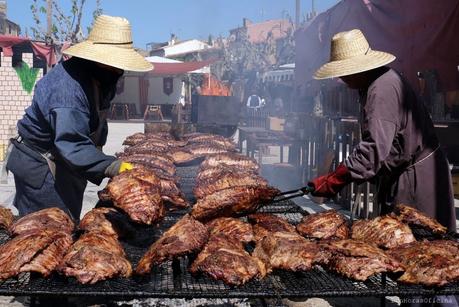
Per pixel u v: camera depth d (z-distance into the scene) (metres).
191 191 5.27
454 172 7.95
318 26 12.21
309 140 10.56
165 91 38.12
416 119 4.05
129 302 4.67
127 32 4.09
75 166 3.76
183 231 3.18
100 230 3.63
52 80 3.95
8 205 8.76
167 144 7.28
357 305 4.96
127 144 7.98
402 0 9.01
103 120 4.36
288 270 3.05
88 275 2.84
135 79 37.69
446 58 8.28
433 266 2.97
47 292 2.72
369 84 4.14
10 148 4.45
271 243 3.29
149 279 3.08
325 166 9.09
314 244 3.21
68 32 22.31
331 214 3.87
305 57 13.76
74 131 3.77
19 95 15.27
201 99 11.23
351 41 4.13
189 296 2.73
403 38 9.09
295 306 4.90
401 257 3.22
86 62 4.04
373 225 3.70
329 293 2.80
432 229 3.78
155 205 3.50
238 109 11.36
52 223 3.62
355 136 8.12
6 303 4.84
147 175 3.80
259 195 3.86
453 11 7.94
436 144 4.26
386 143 3.75
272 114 16.16
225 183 4.50
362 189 8.38
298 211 4.64
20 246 3.02
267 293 2.77
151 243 3.78
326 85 13.09
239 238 3.60
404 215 3.87
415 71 8.93
